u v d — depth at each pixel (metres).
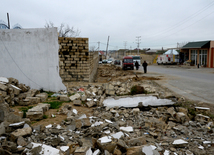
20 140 3.85
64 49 10.71
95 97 7.89
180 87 13.14
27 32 9.37
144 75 22.34
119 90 9.01
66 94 8.88
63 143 4.08
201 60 40.50
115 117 6.16
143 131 5.29
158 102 7.36
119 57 121.81
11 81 7.82
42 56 9.48
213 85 14.02
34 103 7.17
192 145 4.64
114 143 4.01
